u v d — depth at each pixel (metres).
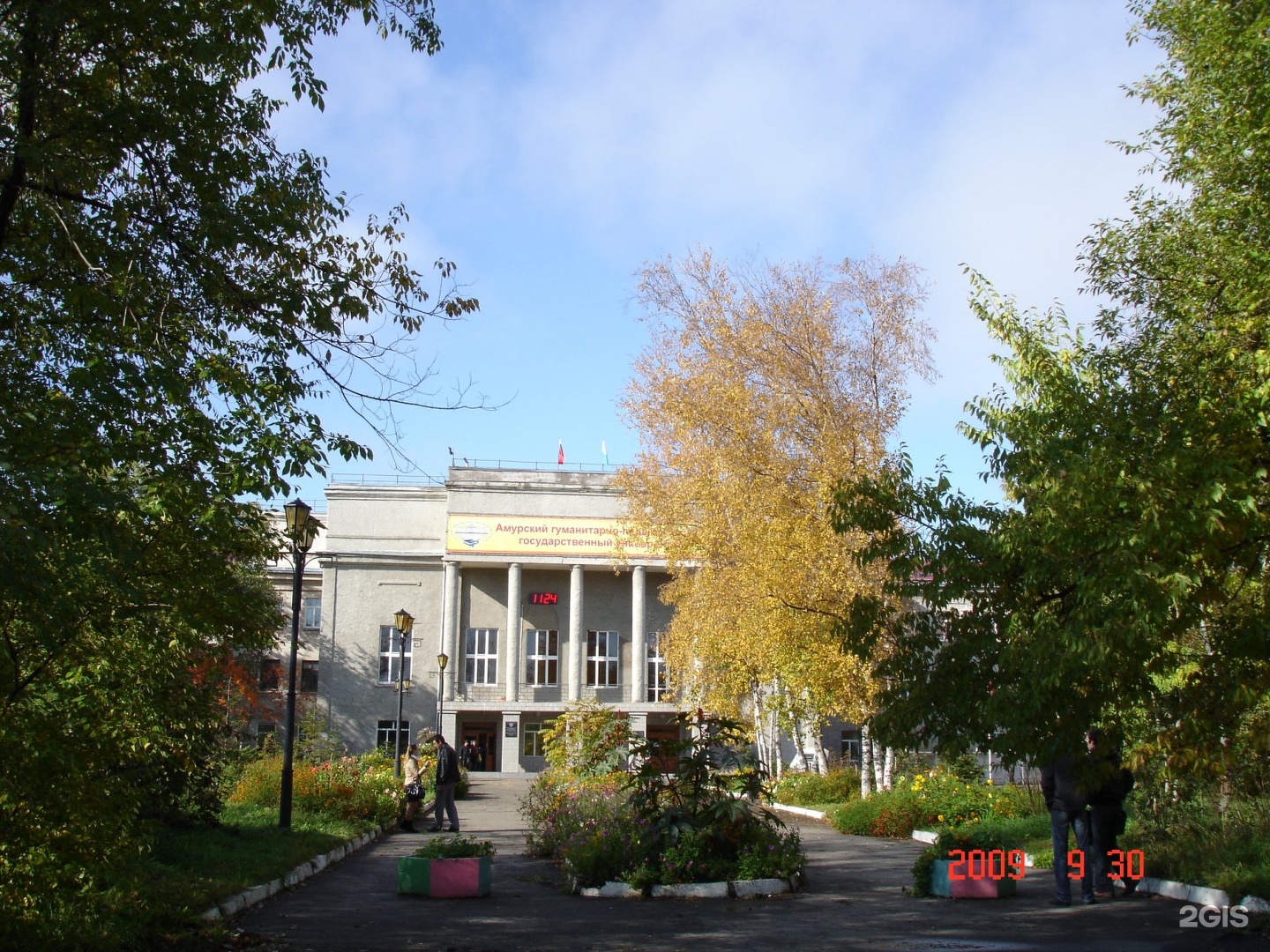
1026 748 9.20
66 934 7.58
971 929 10.18
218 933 9.27
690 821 13.38
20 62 7.98
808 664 23.64
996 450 10.04
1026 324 12.49
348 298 9.42
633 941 9.65
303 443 8.70
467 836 21.69
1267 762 13.09
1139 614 7.91
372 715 59.00
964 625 9.98
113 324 8.27
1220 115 12.45
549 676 60.75
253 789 21.05
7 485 5.80
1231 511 8.35
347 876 14.34
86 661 7.89
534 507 60.69
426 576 61.12
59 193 8.28
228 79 9.09
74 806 7.30
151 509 7.91
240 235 8.63
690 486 29.88
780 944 9.45
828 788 30.45
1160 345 12.43
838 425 26.02
